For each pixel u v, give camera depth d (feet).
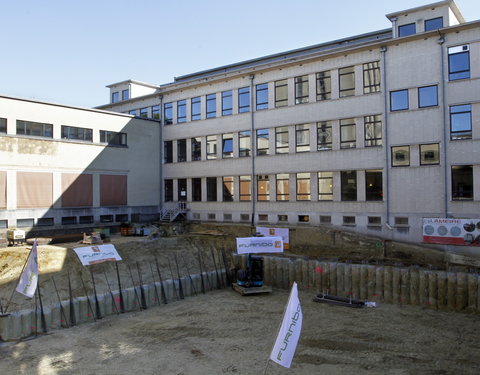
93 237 89.10
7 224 99.66
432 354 48.16
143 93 165.27
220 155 127.24
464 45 89.76
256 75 120.16
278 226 111.24
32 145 105.40
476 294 64.64
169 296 73.31
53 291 65.00
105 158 122.72
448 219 75.92
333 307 67.97
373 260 84.84
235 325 59.06
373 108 100.22
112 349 50.57
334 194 105.29
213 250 96.48
